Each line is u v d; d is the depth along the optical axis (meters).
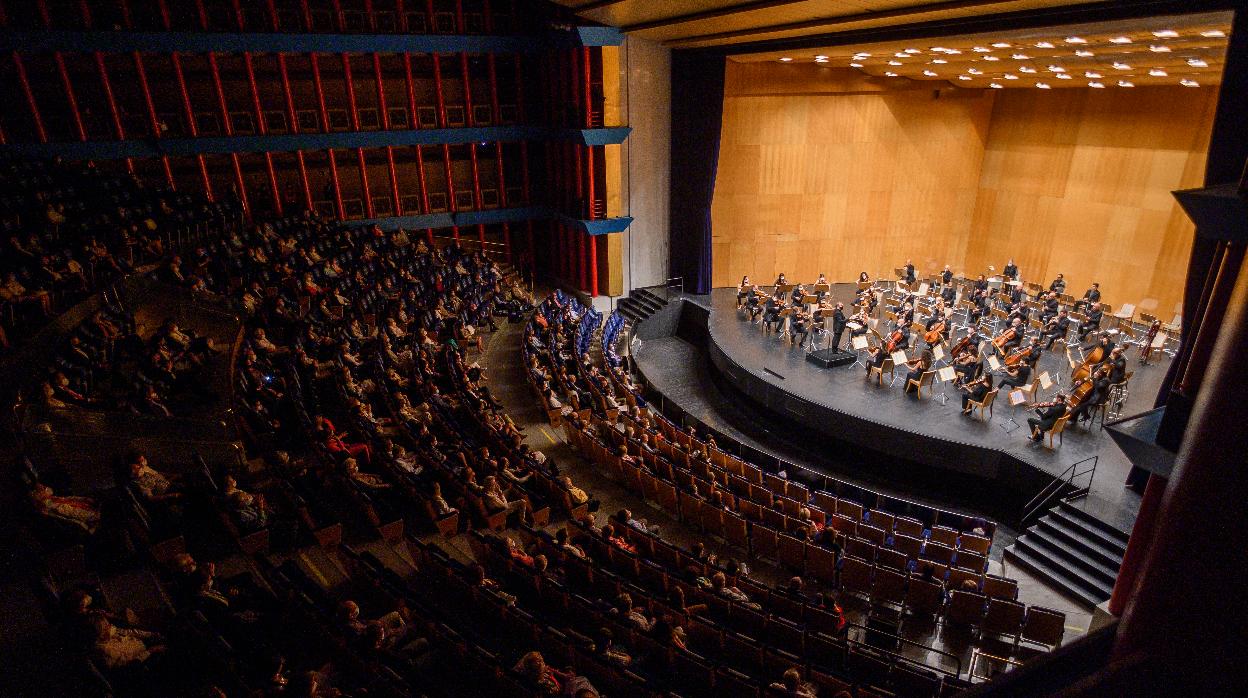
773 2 14.19
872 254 28.23
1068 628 10.77
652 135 25.27
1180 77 18.72
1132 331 19.92
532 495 11.52
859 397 17.73
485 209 27.36
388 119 24.81
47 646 6.70
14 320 11.61
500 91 27.84
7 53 20.23
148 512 8.91
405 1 25.30
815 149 26.47
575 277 27.38
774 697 6.99
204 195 22.59
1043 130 25.09
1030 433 15.57
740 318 24.23
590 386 16.91
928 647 9.39
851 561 10.54
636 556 9.87
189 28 21.30
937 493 16.19
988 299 22.81
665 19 19.59
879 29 16.06
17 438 9.07
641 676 7.29
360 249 21.75
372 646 7.12
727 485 13.57
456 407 14.59
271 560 9.20
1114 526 11.99
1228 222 3.45
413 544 9.43
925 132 26.89
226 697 6.35
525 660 6.89
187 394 11.82
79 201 17.84
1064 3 11.48
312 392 13.48
